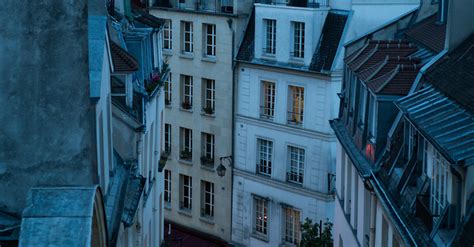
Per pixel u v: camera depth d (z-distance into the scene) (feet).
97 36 60.29
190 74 188.24
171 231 193.67
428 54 99.76
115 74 93.25
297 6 168.76
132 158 91.40
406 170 81.66
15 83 45.83
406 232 75.36
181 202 194.29
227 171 183.32
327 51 161.38
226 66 180.14
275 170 173.06
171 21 189.88
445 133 67.15
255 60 172.76
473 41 84.53
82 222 41.98
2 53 45.60
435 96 77.30
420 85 87.30
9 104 45.91
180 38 188.96
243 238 181.57
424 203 73.05
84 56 45.98
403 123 87.66
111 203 65.21
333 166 163.63
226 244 185.26
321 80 162.09
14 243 43.83
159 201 130.82
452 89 75.15
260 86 173.88
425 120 72.54
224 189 184.44
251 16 177.88
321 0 163.32
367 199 100.01
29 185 46.26
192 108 188.85
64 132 46.24
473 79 73.15
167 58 191.42
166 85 193.06
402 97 87.35
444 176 67.77
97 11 72.69
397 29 125.59
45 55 45.78
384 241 90.99
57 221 41.88
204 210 190.60
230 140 181.88
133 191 80.38
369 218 99.81
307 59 163.43
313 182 166.40
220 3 180.86
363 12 157.89
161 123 133.28
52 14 45.55
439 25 105.81
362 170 95.86
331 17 162.61
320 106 163.32
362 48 112.06
